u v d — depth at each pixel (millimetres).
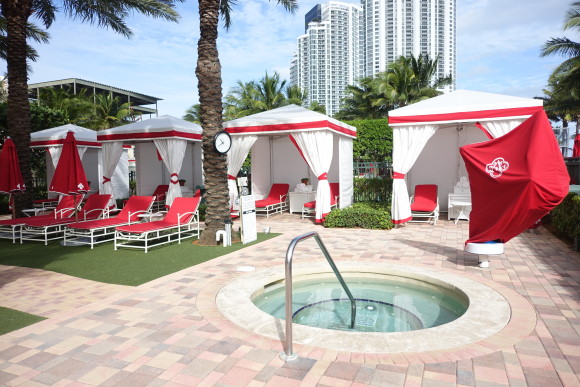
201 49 7324
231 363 2717
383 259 5770
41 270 5523
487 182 5023
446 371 2561
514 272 4953
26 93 10492
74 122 25188
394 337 3076
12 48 10148
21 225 7836
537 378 2461
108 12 11750
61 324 3449
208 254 6395
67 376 2580
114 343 3055
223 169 7414
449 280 4582
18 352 2930
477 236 5188
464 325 3287
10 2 10008
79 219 8625
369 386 2400
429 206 9453
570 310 3607
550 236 7484
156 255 6398
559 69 19891
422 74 28812
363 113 31016
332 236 7863
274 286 4926
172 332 3252
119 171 16469
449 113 8305
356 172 14969
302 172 12742
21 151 10383
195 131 12297
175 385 2451
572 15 17812
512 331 3158
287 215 11617
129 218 7938
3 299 4281
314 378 2504
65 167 7789
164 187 14617
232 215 10422
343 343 2986
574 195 6535
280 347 2953
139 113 47969
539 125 4547
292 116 9766
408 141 8703
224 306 3855
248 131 10055
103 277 5102
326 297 4656
